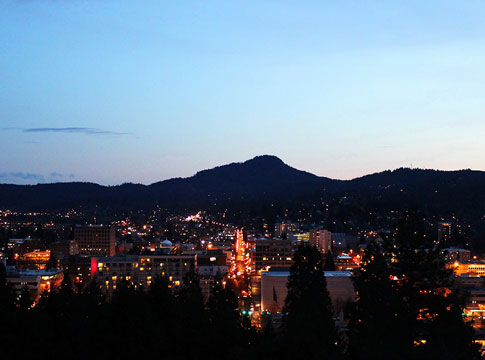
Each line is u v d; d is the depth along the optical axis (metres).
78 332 99.31
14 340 97.94
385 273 76.69
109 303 106.94
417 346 71.88
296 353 81.56
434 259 76.38
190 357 96.75
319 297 102.19
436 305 74.06
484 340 140.88
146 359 95.88
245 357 84.44
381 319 70.94
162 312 106.81
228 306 113.88
